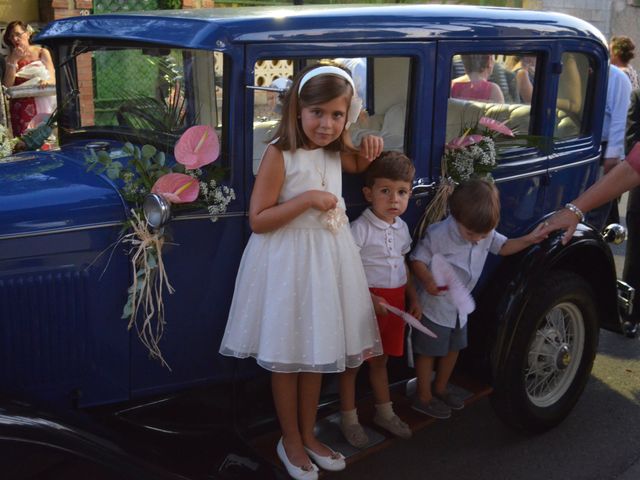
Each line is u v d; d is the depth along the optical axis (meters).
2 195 2.54
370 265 2.91
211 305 2.75
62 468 2.42
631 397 4.12
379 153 2.79
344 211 2.70
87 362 2.63
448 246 3.10
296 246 2.59
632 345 4.77
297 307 2.60
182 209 2.58
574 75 3.75
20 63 6.80
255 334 2.62
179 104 2.78
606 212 4.32
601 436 3.73
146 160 2.57
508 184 3.45
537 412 3.59
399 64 3.02
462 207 3.00
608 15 13.46
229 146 2.61
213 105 2.66
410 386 3.41
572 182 3.83
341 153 2.75
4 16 7.79
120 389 2.70
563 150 3.74
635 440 3.70
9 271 2.46
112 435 2.49
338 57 2.76
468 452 3.57
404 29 2.89
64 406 2.63
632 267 4.62
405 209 2.98
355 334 2.69
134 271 2.53
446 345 3.12
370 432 3.05
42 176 2.73
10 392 2.47
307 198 2.54
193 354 2.78
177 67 2.76
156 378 2.75
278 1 10.08
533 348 3.54
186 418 2.87
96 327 2.61
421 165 3.09
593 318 3.72
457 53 3.10
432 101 3.05
